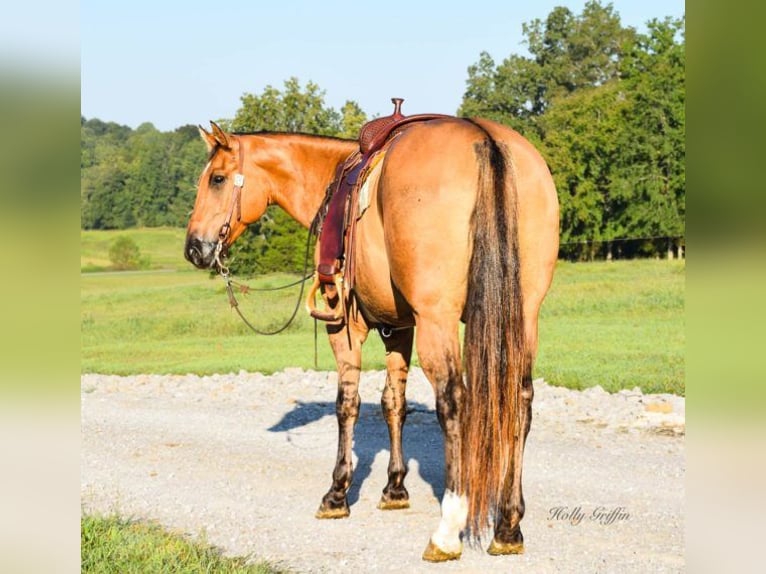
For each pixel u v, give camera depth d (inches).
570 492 248.1
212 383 488.4
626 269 1064.2
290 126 1011.3
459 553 189.9
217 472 291.3
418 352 182.9
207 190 253.4
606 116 1412.4
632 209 1315.2
